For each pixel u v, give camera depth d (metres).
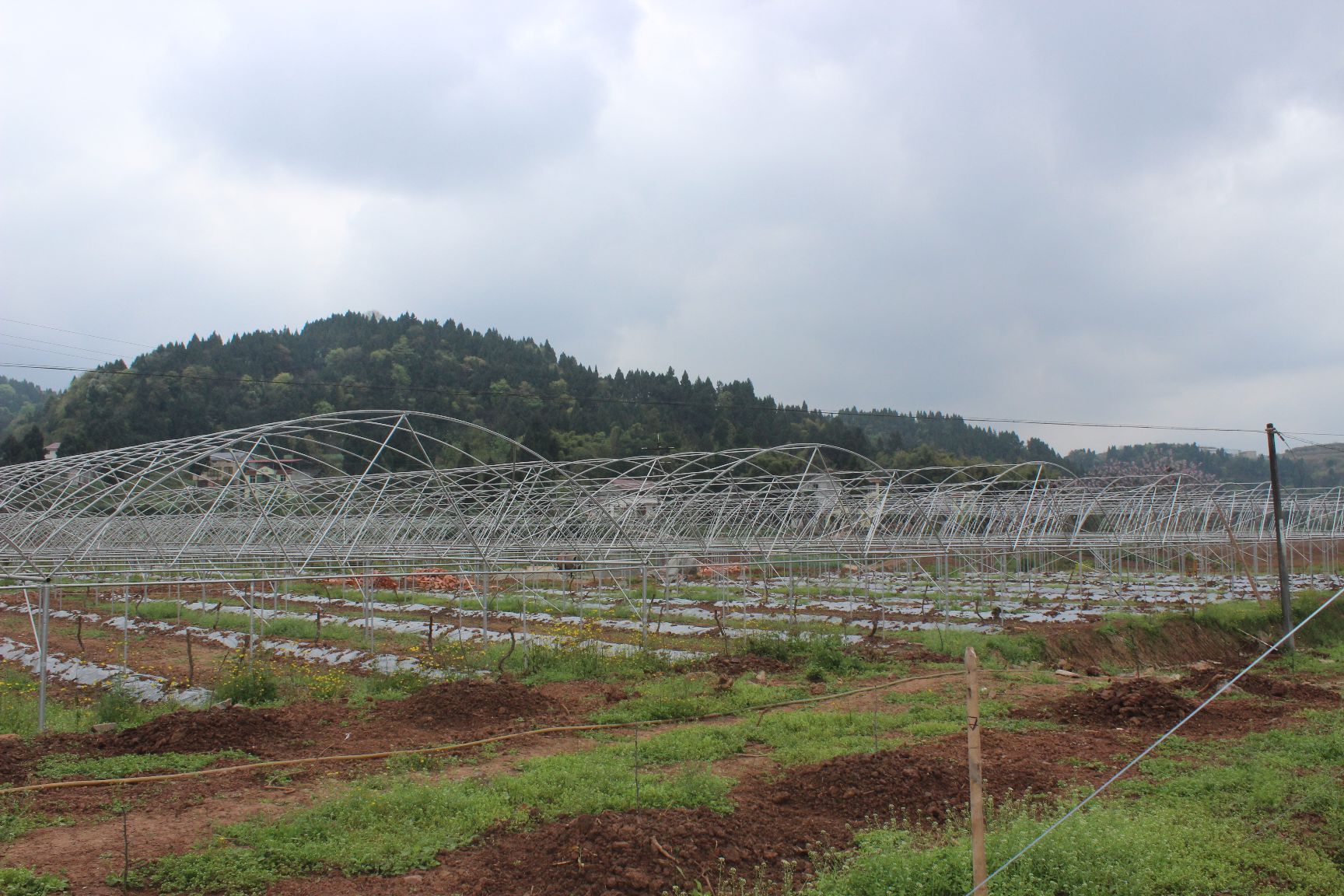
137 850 9.52
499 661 21.20
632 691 18.67
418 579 45.12
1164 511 46.44
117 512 20.89
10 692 18.86
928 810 10.62
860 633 28.09
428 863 9.32
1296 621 30.30
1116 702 15.95
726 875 8.88
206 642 27.33
